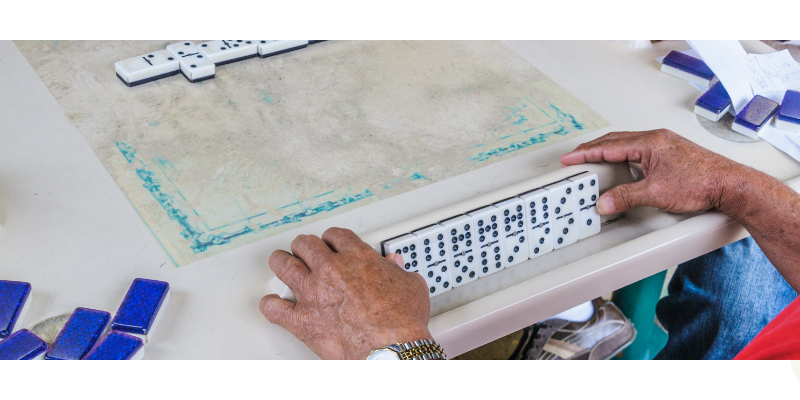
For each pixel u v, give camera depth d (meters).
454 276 0.98
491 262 1.01
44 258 0.95
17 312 0.86
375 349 0.78
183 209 1.05
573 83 1.39
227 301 0.92
